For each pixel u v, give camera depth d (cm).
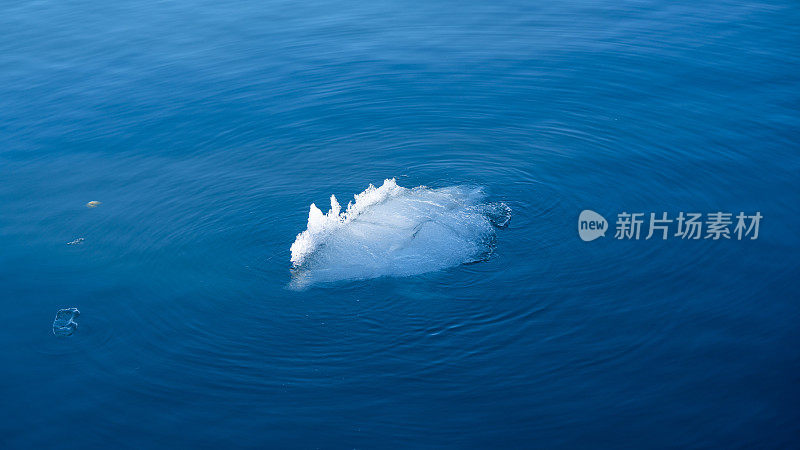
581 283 1789
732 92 2727
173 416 1460
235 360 1597
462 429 1405
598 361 1557
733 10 3531
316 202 2173
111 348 1656
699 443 1354
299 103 2805
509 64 3048
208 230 2056
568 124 2562
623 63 3006
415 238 1952
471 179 2264
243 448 1380
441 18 3612
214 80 3031
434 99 2780
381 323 1684
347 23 3597
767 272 1800
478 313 1705
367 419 1435
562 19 3522
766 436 1361
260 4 3950
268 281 1838
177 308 1764
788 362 1530
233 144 2533
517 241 1953
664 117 2570
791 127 2466
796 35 3198
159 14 3856
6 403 1512
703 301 1717
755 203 2081
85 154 2509
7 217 2162
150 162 2438
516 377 1525
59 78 3108
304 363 1580
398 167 2355
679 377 1507
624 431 1388
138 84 3028
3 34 3619
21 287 1866
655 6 3641
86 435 1427
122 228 2092
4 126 2719
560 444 1364
